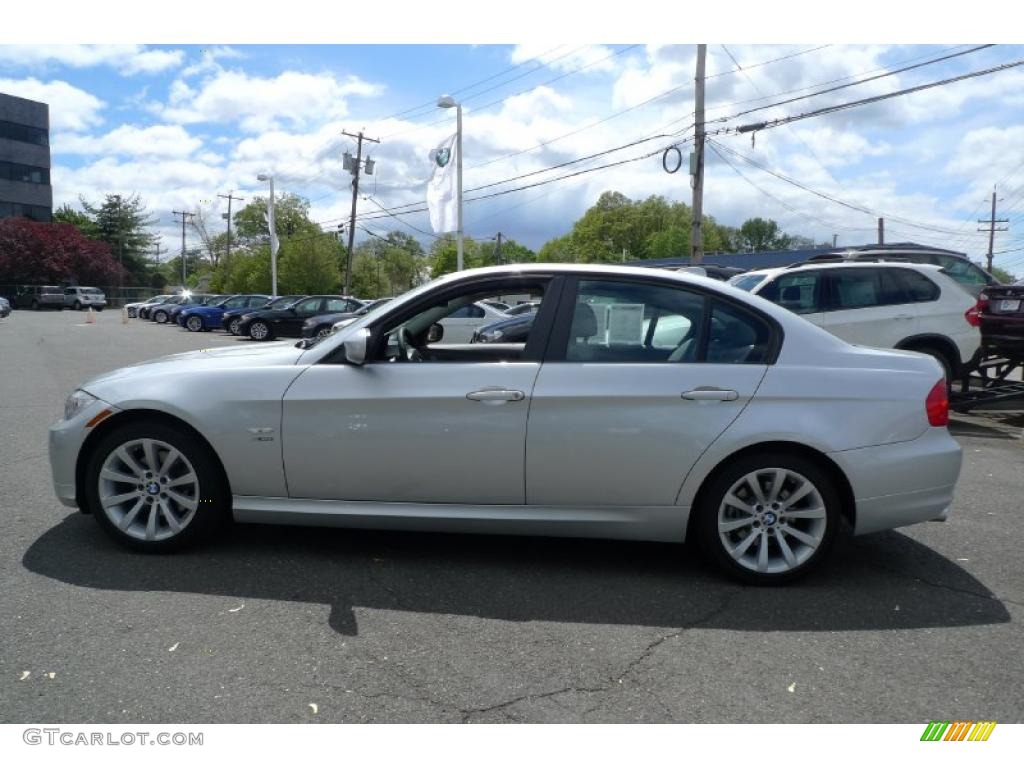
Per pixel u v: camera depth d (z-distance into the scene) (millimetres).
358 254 79250
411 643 3232
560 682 2943
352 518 4004
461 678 2959
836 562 4266
